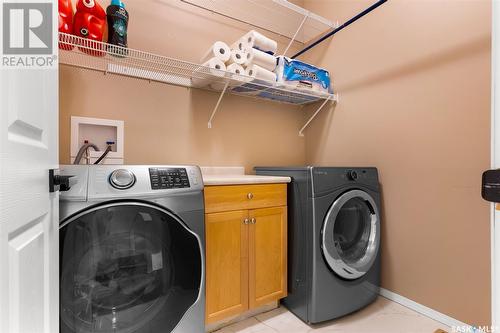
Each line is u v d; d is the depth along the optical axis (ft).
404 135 5.83
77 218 3.09
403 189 5.83
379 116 6.36
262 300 5.25
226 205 4.84
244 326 5.09
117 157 5.57
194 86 6.48
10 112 1.78
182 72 5.79
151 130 5.99
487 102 4.57
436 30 5.27
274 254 5.43
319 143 8.09
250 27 7.54
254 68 5.80
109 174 3.37
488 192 1.88
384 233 6.20
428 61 5.40
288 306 5.66
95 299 3.25
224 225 4.82
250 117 7.51
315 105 8.21
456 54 4.97
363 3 6.75
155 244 3.62
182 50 6.42
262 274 5.26
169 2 6.27
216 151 6.90
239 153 7.30
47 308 2.45
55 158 2.70
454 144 4.99
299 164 8.46
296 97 7.46
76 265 3.10
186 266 3.87
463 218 4.86
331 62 7.66
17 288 1.86
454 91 4.99
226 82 5.97
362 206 5.92
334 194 5.24
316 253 4.99
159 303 3.67
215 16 6.95
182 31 6.43
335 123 7.55
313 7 8.23
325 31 7.82
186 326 3.89
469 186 4.79
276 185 5.49
